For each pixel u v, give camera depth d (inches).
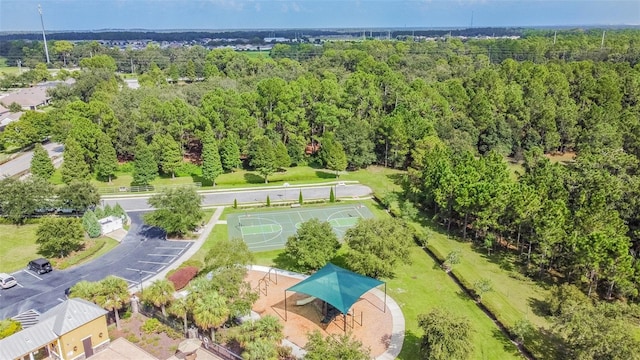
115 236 3038.9
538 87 5359.3
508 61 6333.7
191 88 5339.6
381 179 4254.4
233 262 2278.5
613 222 2541.8
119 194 3799.2
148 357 1868.8
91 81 6230.3
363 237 2373.3
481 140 4842.5
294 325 2111.2
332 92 4862.2
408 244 2439.7
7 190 3056.1
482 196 2783.0
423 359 1860.2
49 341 1785.2
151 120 4448.8
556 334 1971.0
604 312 1893.5
